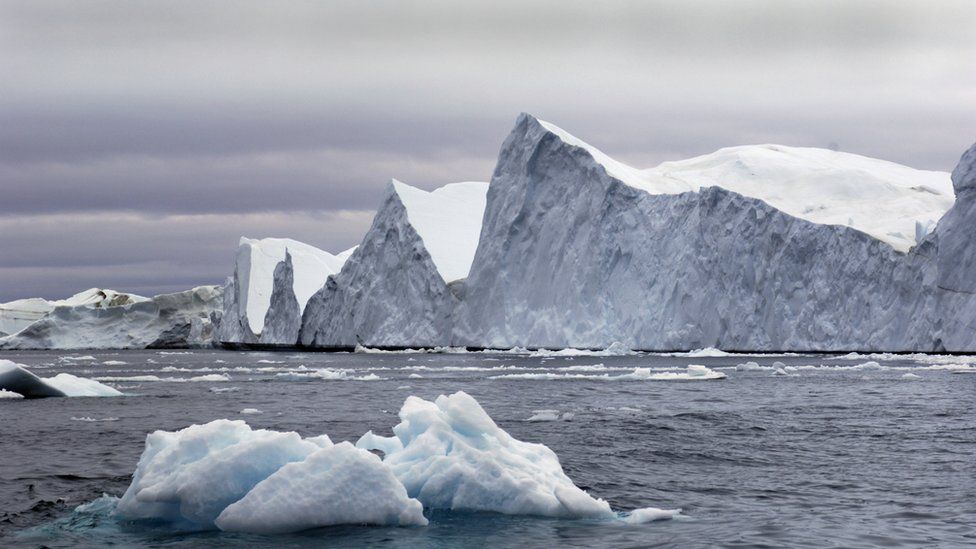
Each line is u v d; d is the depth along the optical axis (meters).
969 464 22.75
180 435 17.17
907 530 16.08
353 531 15.63
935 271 71.56
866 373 54.81
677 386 46.59
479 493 16.88
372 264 104.00
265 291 138.75
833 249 75.62
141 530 16.03
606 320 84.06
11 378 41.75
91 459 23.50
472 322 91.94
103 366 80.69
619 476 21.22
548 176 90.62
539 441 26.34
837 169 99.88
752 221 78.50
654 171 107.06
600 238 85.75
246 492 16.25
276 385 49.41
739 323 77.69
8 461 23.25
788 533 15.84
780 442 26.42
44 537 15.79
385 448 18.97
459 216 106.56
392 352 93.62
